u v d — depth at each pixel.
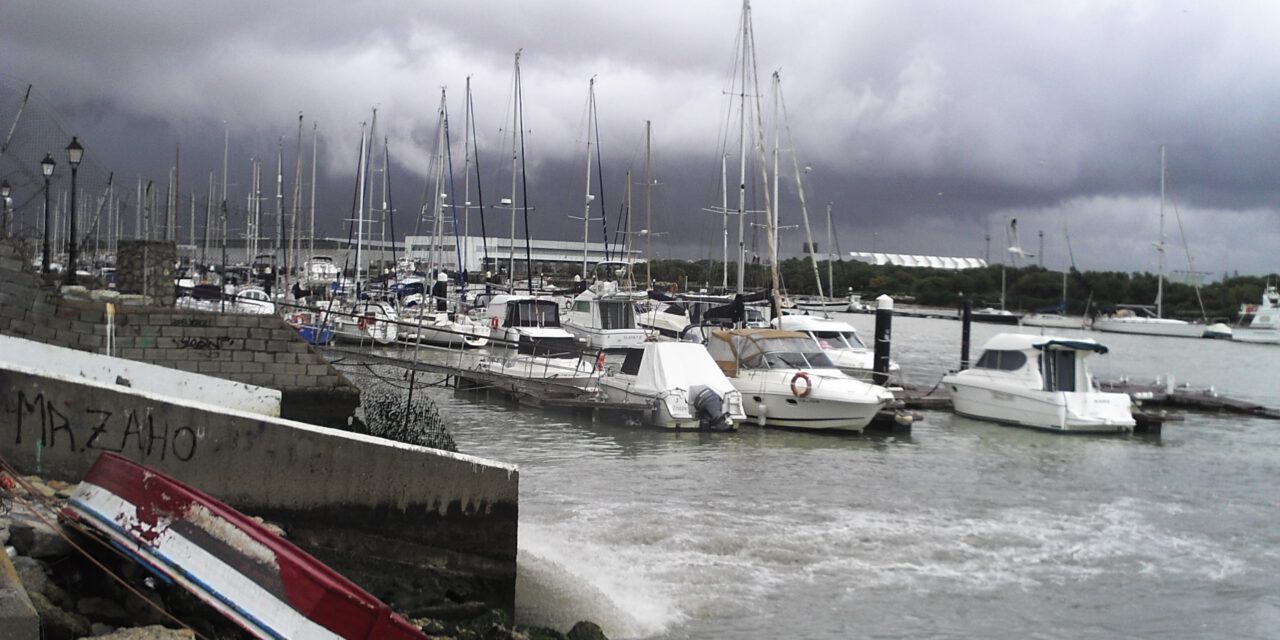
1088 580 14.61
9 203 19.69
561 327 47.84
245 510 11.23
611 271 63.25
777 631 12.02
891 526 17.09
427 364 25.23
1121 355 72.06
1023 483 21.62
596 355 34.72
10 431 10.77
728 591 13.30
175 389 15.11
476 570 11.84
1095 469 23.64
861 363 37.34
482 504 11.83
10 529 8.66
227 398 15.41
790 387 27.89
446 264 87.56
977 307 110.25
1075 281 107.25
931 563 15.12
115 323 17.75
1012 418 30.45
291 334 18.50
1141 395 36.72
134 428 11.03
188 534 8.61
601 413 27.27
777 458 23.47
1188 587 14.39
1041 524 17.75
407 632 8.55
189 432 11.11
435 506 11.70
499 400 30.78
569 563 13.94
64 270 32.41
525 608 11.98
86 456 10.95
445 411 28.69
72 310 17.72
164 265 21.84
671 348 27.94
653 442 25.09
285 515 11.33
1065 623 12.82
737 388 29.02
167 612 8.65
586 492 18.80
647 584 13.41
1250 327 89.62
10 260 17.75
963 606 13.26
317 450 11.39
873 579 14.19
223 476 11.17
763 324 43.34
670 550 15.03
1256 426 32.12
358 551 11.52
